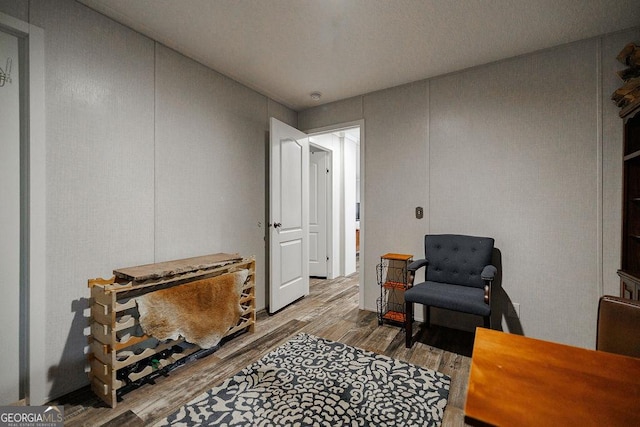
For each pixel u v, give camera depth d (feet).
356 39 7.08
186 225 7.84
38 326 5.23
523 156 7.78
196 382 5.98
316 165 15.62
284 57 7.93
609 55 6.82
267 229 10.67
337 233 15.92
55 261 5.46
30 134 5.12
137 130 6.75
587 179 7.06
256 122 10.16
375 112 10.19
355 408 5.19
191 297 6.59
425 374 6.25
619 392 2.39
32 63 5.14
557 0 5.67
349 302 11.35
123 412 5.12
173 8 5.98
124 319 5.61
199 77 8.20
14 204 5.15
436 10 6.01
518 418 2.11
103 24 6.14
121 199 6.45
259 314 10.00
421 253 9.37
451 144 8.79
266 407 5.22
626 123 6.38
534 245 7.66
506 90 7.99
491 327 8.17
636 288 5.63
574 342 7.21
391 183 9.87
